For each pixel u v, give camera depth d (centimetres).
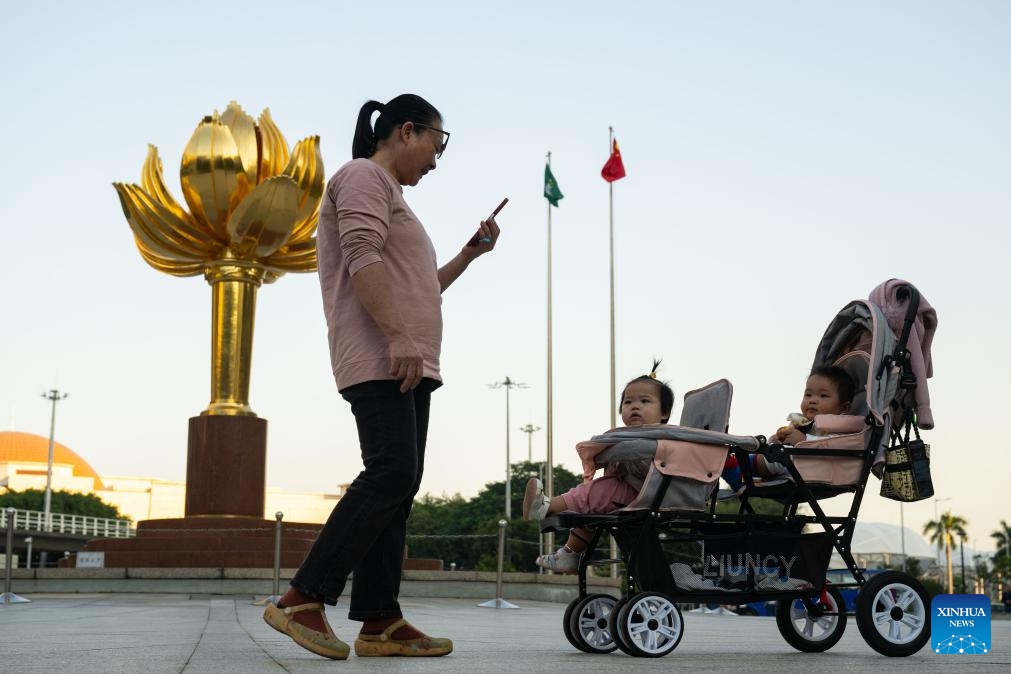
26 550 5175
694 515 486
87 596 1727
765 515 501
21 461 8812
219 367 2125
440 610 1298
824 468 515
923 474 530
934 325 559
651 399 550
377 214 414
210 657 396
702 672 350
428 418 437
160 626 683
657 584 479
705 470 488
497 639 591
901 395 540
